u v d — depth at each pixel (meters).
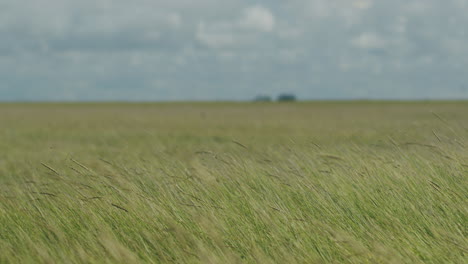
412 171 6.16
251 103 117.00
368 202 5.68
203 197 6.02
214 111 63.91
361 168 6.55
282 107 83.12
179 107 86.44
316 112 56.81
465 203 5.47
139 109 75.31
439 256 4.62
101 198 5.88
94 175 6.71
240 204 5.80
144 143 18.98
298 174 6.51
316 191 5.91
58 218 5.52
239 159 7.38
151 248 4.95
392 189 5.79
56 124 35.00
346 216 5.48
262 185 6.32
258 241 5.05
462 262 4.52
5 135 25.25
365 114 48.53
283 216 5.41
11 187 7.07
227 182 6.40
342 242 4.85
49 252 4.74
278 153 8.75
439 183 5.90
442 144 6.78
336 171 6.52
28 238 4.92
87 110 71.50
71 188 6.45
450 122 7.25
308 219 5.39
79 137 23.64
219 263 4.62
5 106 98.12
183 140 20.48
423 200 5.58
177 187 6.28
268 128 28.50
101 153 13.21
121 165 7.66
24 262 4.54
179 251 4.86
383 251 4.63
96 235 5.08
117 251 4.68
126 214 5.55
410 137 7.57
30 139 22.69
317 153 7.29
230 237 5.12
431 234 5.09
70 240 5.00
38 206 5.85
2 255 4.64
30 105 106.25
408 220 5.32
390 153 7.03
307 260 4.67
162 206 5.73
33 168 8.88
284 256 4.73
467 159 6.36
